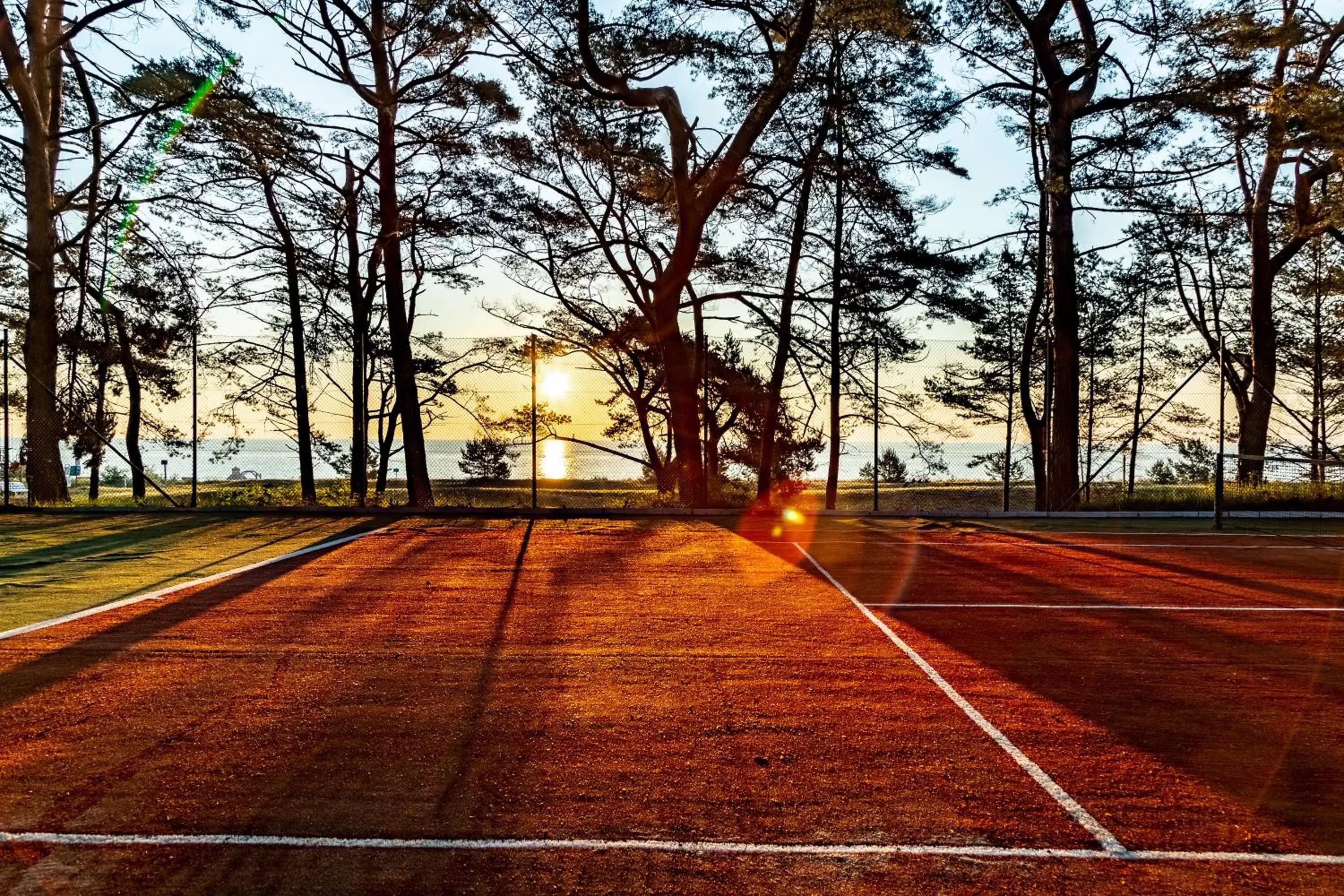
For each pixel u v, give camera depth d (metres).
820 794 3.61
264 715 4.52
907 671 5.45
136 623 6.54
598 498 17.75
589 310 24.06
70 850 3.09
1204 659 5.79
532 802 3.51
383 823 3.31
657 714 4.59
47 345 18.17
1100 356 25.45
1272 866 3.05
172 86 15.84
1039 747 4.16
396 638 6.17
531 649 5.91
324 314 22.30
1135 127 18.22
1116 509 16.00
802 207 17.33
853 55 17.45
